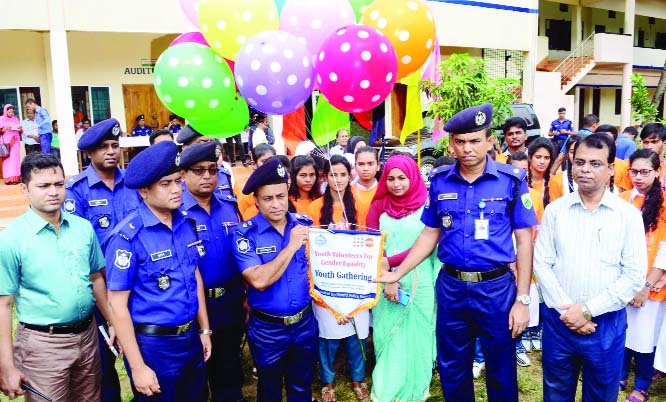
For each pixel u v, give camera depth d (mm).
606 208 2760
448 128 2904
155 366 2729
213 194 3604
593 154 2666
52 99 12062
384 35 3293
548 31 21469
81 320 2881
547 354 3010
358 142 7090
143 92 12812
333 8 3305
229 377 3697
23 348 2768
